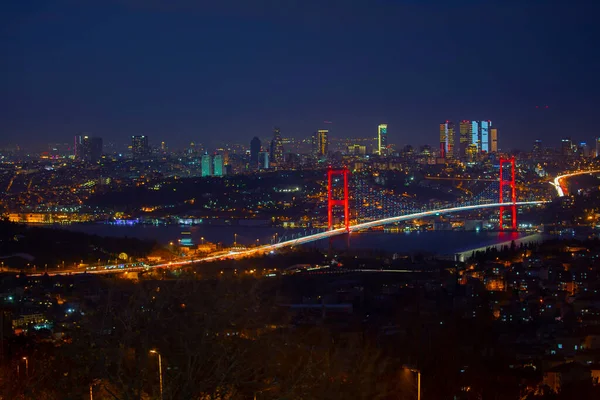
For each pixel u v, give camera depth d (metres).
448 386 101.31
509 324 159.38
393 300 184.12
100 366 68.06
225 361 67.62
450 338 134.12
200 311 71.44
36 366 79.94
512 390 106.56
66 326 102.88
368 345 97.44
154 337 69.62
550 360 123.81
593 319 161.12
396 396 85.38
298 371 71.69
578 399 104.81
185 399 65.38
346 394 73.75
